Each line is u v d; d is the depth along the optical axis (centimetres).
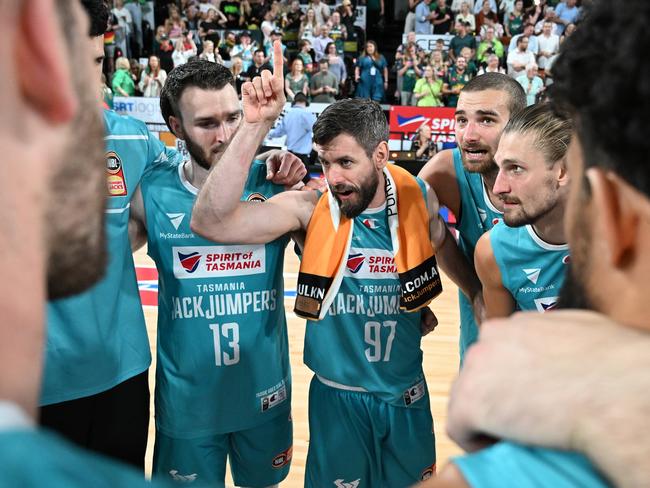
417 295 185
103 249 35
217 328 201
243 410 206
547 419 34
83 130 31
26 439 23
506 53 1157
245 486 221
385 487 200
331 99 1050
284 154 209
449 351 417
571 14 1120
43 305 28
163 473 209
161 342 206
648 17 32
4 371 26
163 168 202
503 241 174
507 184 156
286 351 221
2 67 26
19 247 27
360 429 193
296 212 194
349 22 1216
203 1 1270
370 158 177
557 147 148
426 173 235
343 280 190
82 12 31
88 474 23
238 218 177
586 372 35
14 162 27
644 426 31
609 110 34
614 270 38
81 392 176
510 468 34
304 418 322
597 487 32
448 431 40
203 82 184
